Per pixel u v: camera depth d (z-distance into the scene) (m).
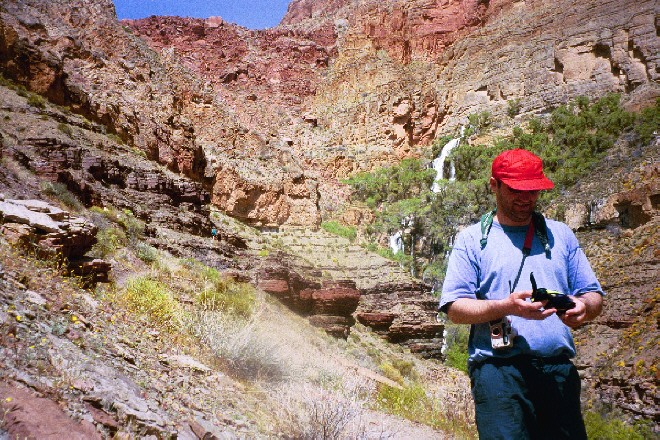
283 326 21.11
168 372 7.57
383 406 12.69
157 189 34.38
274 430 7.18
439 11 188.38
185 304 13.69
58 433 3.81
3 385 4.07
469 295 3.49
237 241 42.88
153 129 45.47
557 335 3.34
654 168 71.62
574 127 117.06
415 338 49.19
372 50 191.12
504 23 165.25
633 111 113.94
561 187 101.19
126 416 4.68
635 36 125.75
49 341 5.57
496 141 134.38
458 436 11.18
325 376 11.77
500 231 3.59
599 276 55.56
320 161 153.00
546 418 3.27
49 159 24.62
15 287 6.87
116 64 51.03
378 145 161.75
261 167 79.38
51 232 10.19
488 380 3.34
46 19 46.34
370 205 130.12
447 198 115.81
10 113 28.69
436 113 161.75
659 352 35.88
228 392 8.12
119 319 8.91
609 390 37.00
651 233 57.22
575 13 144.12
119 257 17.00
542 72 142.12
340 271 61.69
